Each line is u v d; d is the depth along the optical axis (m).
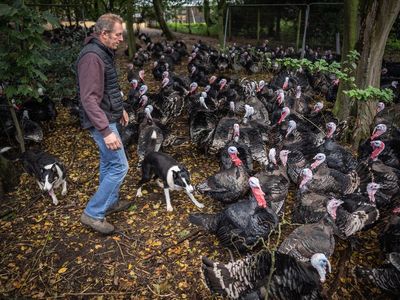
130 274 2.25
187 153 3.82
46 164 2.90
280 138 3.68
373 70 3.85
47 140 4.20
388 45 9.90
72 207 2.91
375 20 3.67
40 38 2.87
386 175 2.74
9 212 2.85
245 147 3.13
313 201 2.40
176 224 2.70
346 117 4.16
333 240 2.12
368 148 3.38
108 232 2.54
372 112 3.94
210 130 3.69
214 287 1.81
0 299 2.07
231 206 2.31
